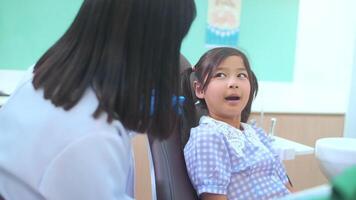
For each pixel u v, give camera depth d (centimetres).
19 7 194
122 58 66
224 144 111
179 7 67
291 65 250
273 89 247
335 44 255
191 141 111
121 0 65
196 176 106
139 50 66
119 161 64
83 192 61
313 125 236
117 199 65
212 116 121
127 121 67
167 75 69
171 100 71
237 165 111
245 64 121
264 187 110
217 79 118
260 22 238
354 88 183
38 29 199
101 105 64
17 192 65
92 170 61
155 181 109
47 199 61
